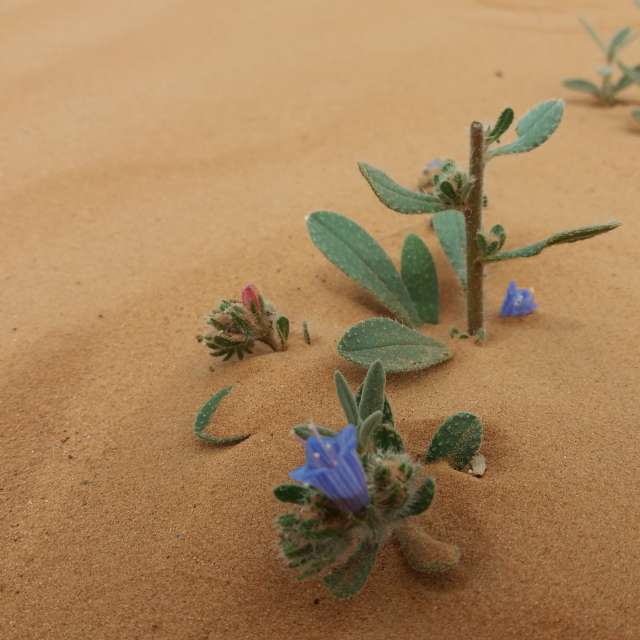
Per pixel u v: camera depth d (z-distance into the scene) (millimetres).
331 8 625
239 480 199
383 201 219
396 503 165
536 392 222
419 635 162
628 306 268
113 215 353
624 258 299
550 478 192
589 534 178
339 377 178
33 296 295
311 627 167
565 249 308
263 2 640
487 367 234
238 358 248
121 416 234
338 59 525
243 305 243
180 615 173
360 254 272
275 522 178
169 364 255
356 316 273
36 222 348
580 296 276
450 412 215
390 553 176
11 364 258
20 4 635
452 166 222
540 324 260
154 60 530
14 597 182
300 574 172
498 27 591
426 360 230
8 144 419
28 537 197
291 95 471
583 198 352
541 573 170
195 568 182
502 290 284
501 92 473
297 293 287
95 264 315
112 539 193
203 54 539
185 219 346
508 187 366
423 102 459
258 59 529
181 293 292
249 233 331
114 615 175
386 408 185
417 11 621
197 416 218
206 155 404
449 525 181
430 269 276
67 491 209
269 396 223
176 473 208
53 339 269
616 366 234
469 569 172
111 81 498
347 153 405
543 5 645
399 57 525
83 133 429
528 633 161
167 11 620
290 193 365
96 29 584
